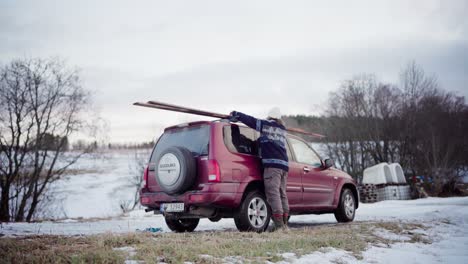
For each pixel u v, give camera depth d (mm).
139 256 3127
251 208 5707
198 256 3248
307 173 7094
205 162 5434
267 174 5746
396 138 33375
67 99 23953
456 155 29391
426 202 15992
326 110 41250
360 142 37094
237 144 5820
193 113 5918
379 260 3734
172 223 6441
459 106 32625
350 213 8125
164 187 5449
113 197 35312
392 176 21656
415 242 4961
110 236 4191
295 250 3805
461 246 4738
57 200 30438
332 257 3660
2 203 22375
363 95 37906
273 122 5953
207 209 5461
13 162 22703
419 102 33406
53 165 23969
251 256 3406
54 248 3609
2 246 3578
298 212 6953
